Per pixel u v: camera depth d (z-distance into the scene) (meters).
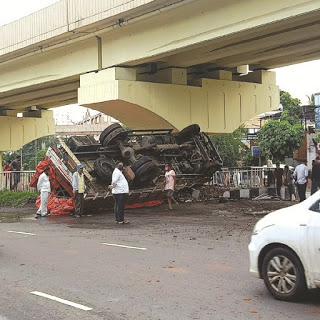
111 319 6.45
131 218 18.09
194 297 7.36
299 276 6.79
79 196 19.17
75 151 20.62
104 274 8.98
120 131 20.89
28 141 38.34
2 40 24.28
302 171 21.62
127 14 18.55
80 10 19.95
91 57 21.27
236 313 6.54
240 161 43.97
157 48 18.62
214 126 23.45
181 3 16.88
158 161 22.27
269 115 52.12
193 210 20.09
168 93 21.62
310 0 14.16
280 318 6.29
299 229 6.75
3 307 7.12
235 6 16.06
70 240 13.26
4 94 27.58
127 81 20.31
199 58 21.11
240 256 10.34
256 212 18.72
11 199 25.75
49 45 22.36
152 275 8.82
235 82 24.36
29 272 9.32
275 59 24.41
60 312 6.81
